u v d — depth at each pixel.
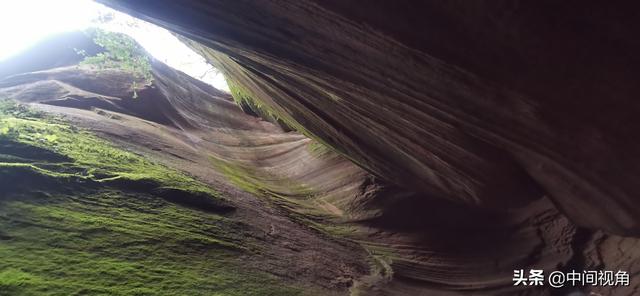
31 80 18.05
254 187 13.95
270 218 11.28
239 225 9.78
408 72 5.26
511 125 5.74
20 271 5.70
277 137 21.36
